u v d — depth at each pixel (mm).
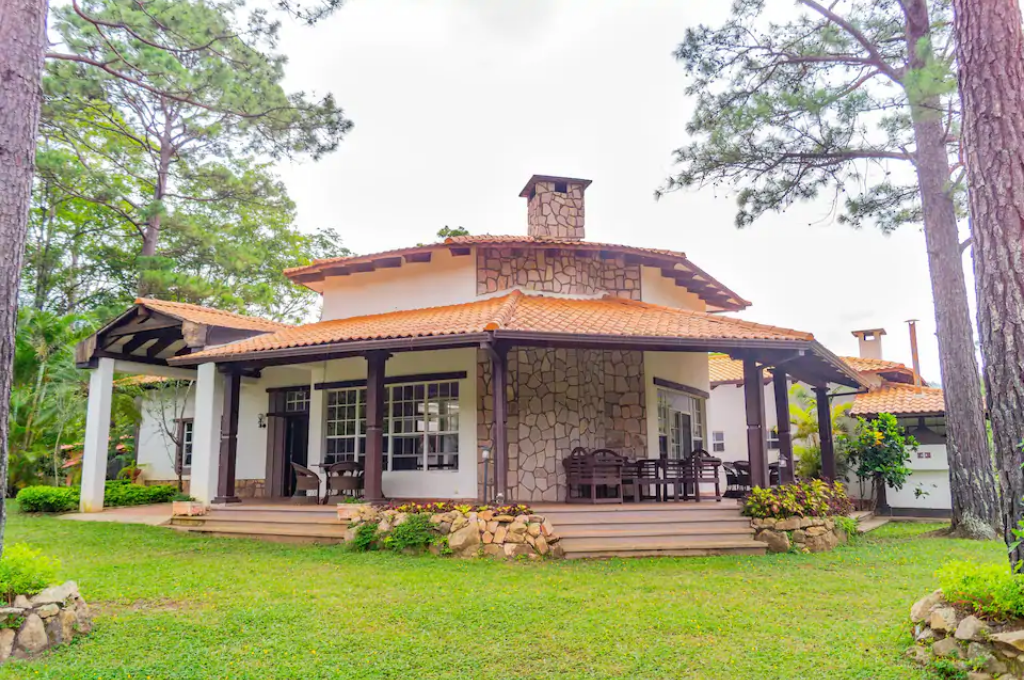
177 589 7730
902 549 11031
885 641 5641
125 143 26469
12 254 5859
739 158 14320
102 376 15617
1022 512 5316
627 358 14070
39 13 6305
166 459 19516
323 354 12070
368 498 11500
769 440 20938
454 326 11156
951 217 13219
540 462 13102
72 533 12289
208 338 14219
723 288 17578
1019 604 4789
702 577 8570
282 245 35062
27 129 6090
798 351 11359
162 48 11734
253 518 12336
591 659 5328
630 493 13461
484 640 5797
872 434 16703
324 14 9766
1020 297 5500
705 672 5016
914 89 10445
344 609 6801
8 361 5773
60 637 5621
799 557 10148
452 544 10062
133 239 30156
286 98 14094
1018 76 5797
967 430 12805
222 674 4941
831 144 13828
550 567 9289
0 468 5719
